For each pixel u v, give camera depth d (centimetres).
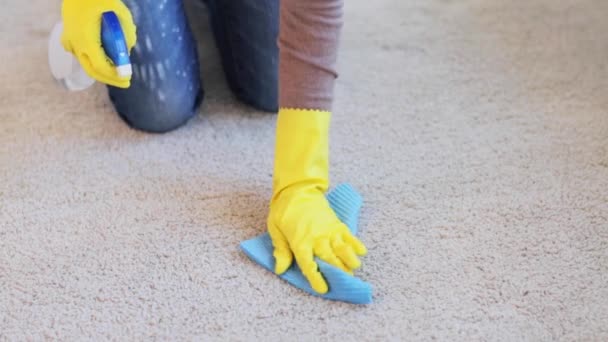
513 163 204
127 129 215
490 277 184
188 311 180
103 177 204
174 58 203
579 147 207
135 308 181
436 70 229
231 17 208
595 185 199
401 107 219
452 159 206
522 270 185
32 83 226
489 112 217
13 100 221
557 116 215
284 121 189
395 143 210
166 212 196
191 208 197
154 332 177
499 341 175
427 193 199
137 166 206
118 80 185
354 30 242
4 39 239
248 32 207
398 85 225
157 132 214
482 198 197
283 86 188
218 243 191
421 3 251
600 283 182
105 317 180
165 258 188
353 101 220
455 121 215
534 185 200
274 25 204
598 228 191
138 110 209
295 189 188
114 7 183
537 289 182
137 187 201
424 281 183
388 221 194
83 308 181
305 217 185
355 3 250
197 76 215
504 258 187
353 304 180
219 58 234
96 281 185
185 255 189
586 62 229
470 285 183
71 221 195
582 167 203
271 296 182
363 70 229
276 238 187
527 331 176
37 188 201
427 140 210
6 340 177
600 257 187
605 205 195
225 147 210
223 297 182
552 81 224
